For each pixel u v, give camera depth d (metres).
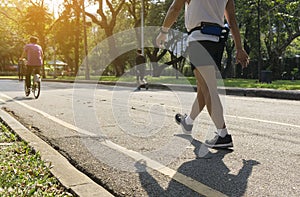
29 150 3.84
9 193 2.60
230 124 5.67
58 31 44.84
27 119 6.16
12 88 16.11
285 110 7.68
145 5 32.53
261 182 2.89
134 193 2.70
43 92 13.48
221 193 2.66
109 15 39.94
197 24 3.92
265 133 4.88
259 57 21.11
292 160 3.51
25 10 45.12
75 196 2.60
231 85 16.28
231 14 4.09
